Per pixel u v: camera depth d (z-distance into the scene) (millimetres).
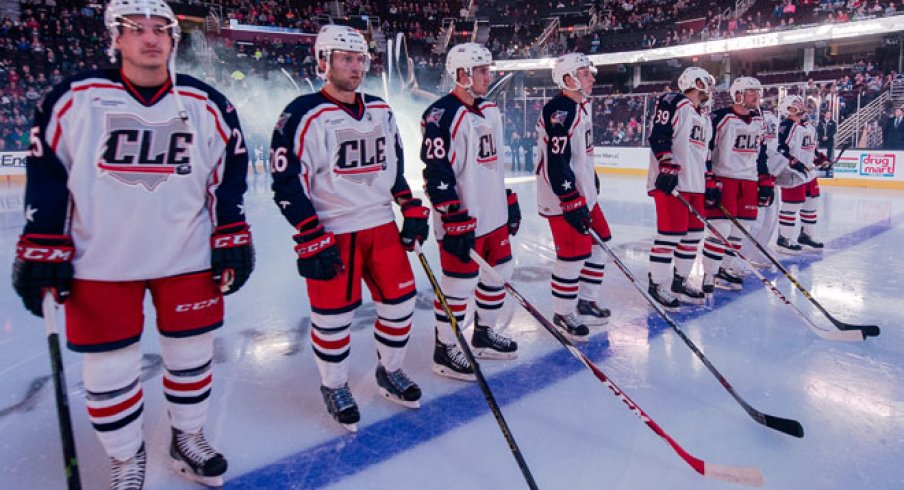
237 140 2035
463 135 2852
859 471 2121
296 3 25812
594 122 19422
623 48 23328
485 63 2852
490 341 3191
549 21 26594
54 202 1760
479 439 2385
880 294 4305
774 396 2709
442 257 2953
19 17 20078
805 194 5699
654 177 4145
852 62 20266
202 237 2010
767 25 20672
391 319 2605
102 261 1857
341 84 2383
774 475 2104
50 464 2238
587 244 3408
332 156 2379
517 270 5129
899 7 17047
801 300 4211
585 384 2871
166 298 1989
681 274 4273
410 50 26031
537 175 3568
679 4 24203
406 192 2639
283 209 2312
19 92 16641
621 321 3787
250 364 3143
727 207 4453
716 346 3338
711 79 3988
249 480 2125
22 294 1779
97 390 1933
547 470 2156
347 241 2439
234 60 22172
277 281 4832
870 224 7250
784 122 5473
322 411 2629
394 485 2086
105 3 21094
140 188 1860
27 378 2979
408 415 2592
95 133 1792
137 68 1826
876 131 12766
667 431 2416
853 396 2701
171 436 2297
